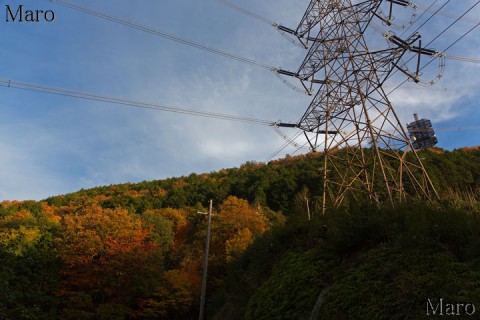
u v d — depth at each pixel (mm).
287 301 10250
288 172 66812
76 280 31734
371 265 8602
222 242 38094
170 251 44875
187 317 32562
